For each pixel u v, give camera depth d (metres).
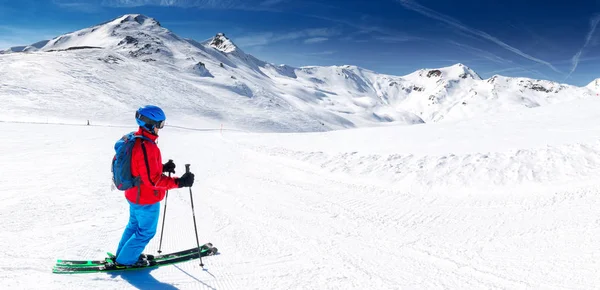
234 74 183.62
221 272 4.16
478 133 14.03
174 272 4.06
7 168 11.84
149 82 99.81
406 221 6.52
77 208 6.62
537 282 3.82
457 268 4.39
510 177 8.18
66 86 74.50
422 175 9.45
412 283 4.00
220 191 9.38
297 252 4.96
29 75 76.31
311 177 10.89
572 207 6.06
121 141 3.57
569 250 4.50
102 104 69.31
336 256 4.83
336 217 6.84
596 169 7.61
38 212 6.19
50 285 3.38
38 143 20.42
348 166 11.54
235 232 5.84
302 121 114.12
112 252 4.47
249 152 17.36
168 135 35.19
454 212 6.86
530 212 6.25
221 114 95.31
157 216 3.83
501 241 5.18
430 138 14.34
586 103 19.03
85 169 11.84
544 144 10.32
